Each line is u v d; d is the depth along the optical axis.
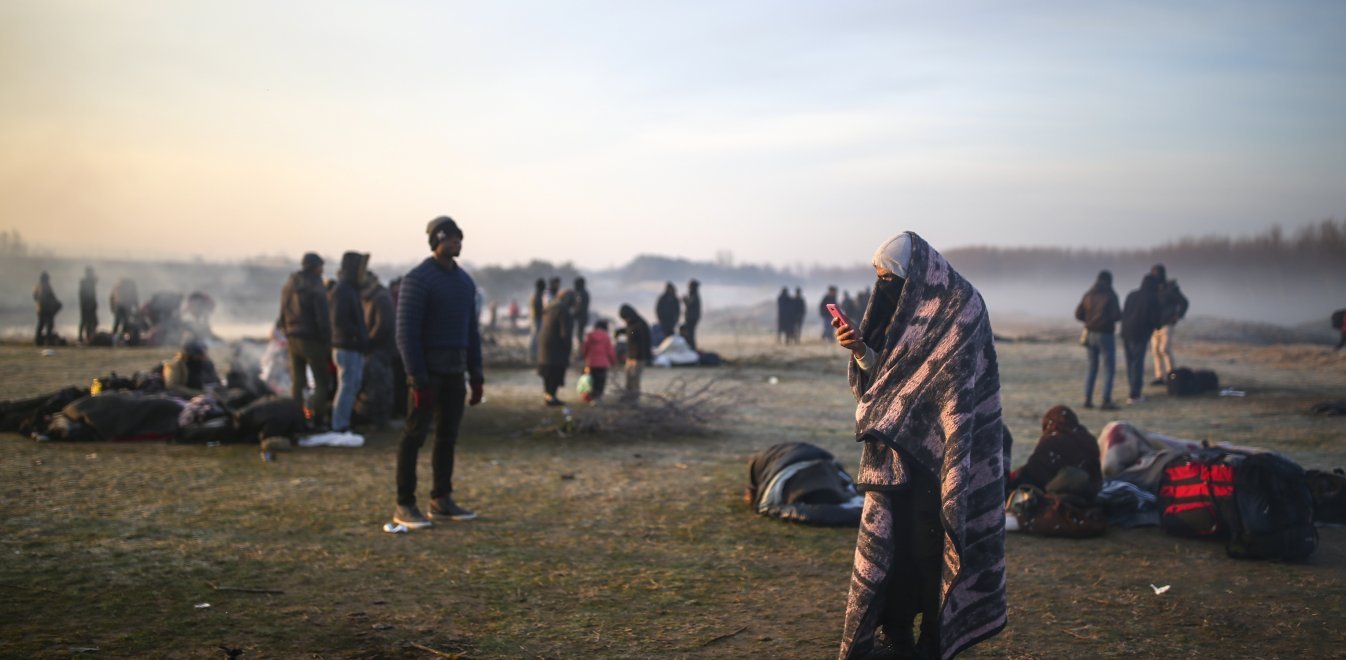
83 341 26.80
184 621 4.57
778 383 19.25
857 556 3.78
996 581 3.68
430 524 6.71
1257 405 15.02
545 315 14.41
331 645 4.31
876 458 3.77
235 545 6.05
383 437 10.81
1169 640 4.55
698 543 6.40
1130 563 6.04
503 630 4.58
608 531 6.70
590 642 4.43
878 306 3.94
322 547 6.07
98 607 4.73
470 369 7.10
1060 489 6.95
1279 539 6.01
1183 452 7.30
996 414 3.75
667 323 26.86
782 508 7.11
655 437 11.46
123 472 8.37
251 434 10.15
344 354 10.41
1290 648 4.44
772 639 4.50
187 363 11.85
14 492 7.43
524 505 7.52
